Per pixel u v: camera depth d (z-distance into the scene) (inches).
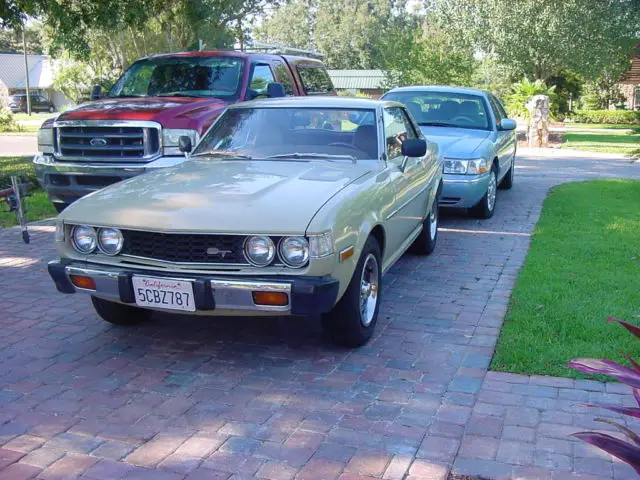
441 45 1063.6
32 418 161.6
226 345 206.7
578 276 267.6
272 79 402.6
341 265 177.8
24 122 1756.9
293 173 207.6
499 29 1122.0
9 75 2615.7
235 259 174.7
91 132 336.8
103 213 185.9
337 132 237.0
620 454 103.7
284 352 201.0
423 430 155.0
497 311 235.3
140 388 177.8
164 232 174.6
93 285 185.2
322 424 158.2
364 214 193.3
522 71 1214.3
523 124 1393.9
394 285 267.1
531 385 176.6
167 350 203.2
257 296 170.9
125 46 1327.5
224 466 141.2
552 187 527.5
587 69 1151.6
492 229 371.6
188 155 245.1
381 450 146.8
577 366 111.0
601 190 495.8
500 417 160.4
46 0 593.3
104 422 159.9
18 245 332.2
